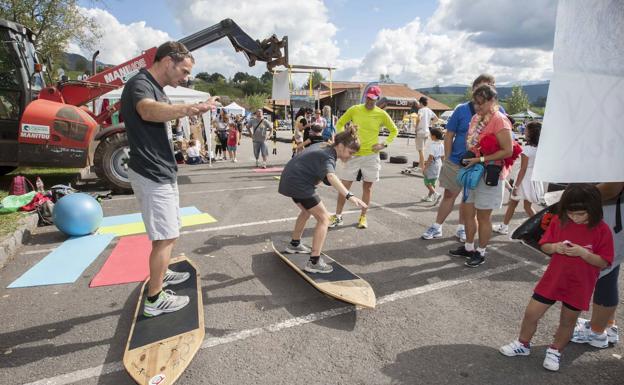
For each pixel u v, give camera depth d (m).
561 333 2.47
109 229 5.50
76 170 10.20
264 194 7.85
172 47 2.74
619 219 2.48
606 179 1.44
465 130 4.47
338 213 5.57
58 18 17.56
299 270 3.65
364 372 2.50
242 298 3.45
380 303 3.38
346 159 3.67
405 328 3.00
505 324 3.06
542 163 1.37
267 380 2.41
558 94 1.33
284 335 2.89
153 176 2.74
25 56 7.48
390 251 4.59
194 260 4.32
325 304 3.36
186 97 12.71
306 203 3.60
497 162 3.87
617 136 1.42
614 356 2.67
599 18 1.34
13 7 16.11
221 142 14.32
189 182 9.31
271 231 5.36
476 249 4.25
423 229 5.44
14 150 7.00
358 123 5.18
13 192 6.23
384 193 7.85
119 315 3.18
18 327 3.00
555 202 2.63
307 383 2.39
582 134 1.38
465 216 4.23
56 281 3.80
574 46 1.32
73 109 6.96
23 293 3.57
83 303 3.38
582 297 2.33
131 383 2.39
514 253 4.54
